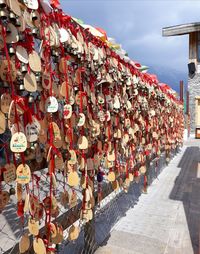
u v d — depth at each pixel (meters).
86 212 2.12
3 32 1.12
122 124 2.84
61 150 1.75
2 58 1.19
